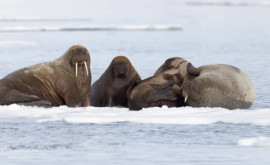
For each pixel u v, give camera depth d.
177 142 29.44
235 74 38.84
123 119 34.50
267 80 59.47
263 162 25.11
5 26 175.38
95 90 42.44
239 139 29.88
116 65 40.47
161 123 33.97
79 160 25.86
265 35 138.75
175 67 40.22
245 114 35.16
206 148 28.09
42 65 40.72
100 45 112.69
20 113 36.94
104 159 26.03
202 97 37.06
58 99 40.44
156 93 37.84
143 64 78.06
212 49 104.06
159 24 183.12
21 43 112.62
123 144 29.14
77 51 40.22
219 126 33.00
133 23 188.12
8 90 39.34
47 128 33.00
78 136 31.00
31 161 25.75
